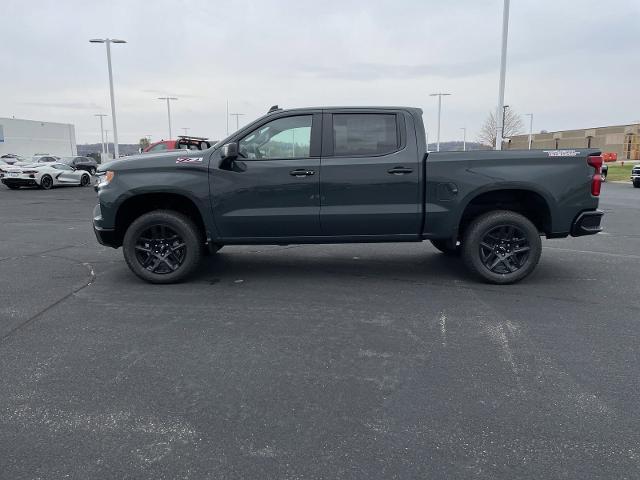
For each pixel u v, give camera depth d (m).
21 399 3.28
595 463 2.61
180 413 3.11
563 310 5.00
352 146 5.74
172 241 6.01
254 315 4.89
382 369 3.71
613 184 30.66
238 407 3.18
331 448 2.75
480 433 2.88
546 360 3.85
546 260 7.31
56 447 2.77
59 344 4.18
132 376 3.61
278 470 2.57
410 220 5.77
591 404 3.20
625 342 4.18
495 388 3.41
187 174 5.72
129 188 5.73
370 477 2.52
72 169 26.52
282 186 5.70
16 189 24.38
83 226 11.16
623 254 7.77
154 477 2.52
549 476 2.52
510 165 5.65
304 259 7.42
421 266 6.93
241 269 6.79
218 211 5.77
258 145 5.77
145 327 4.57
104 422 3.01
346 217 5.73
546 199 5.68
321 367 3.74
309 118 5.75
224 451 2.73
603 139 76.31
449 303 5.24
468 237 5.84
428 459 2.66
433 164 5.66
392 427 2.95
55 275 6.47
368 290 5.74
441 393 3.35
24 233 10.08
